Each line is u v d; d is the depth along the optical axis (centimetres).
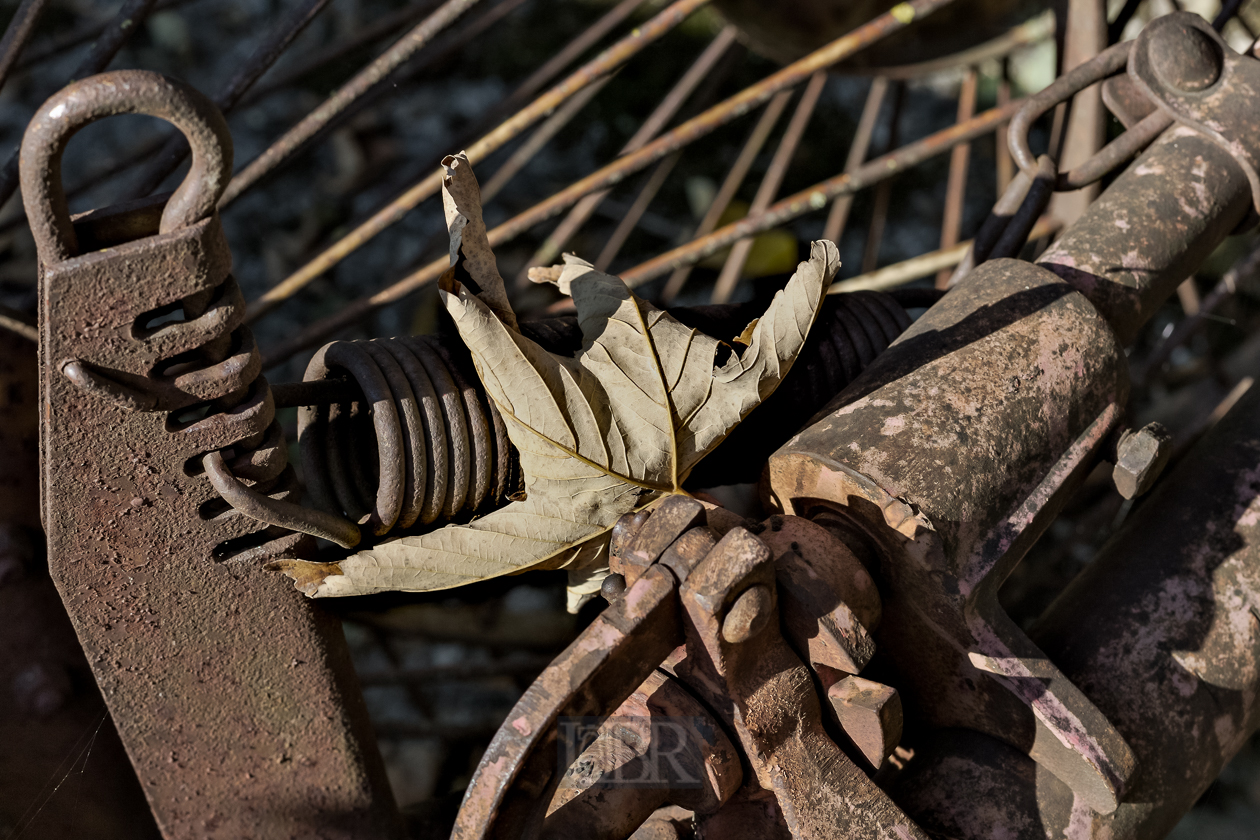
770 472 64
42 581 72
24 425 72
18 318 72
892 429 63
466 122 194
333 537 61
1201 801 107
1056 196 96
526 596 128
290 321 162
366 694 123
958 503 61
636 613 57
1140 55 72
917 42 145
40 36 198
